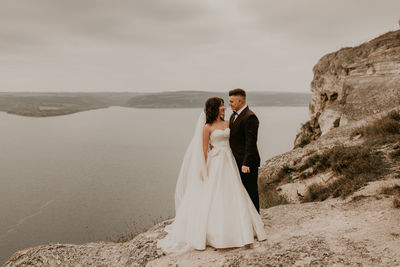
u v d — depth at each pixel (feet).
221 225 12.92
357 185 21.17
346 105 63.93
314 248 11.99
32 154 568.82
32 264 15.93
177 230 13.88
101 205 270.26
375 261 10.58
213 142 14.01
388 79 57.47
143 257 13.52
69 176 391.24
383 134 37.09
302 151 50.98
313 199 29.35
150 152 581.53
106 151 595.88
